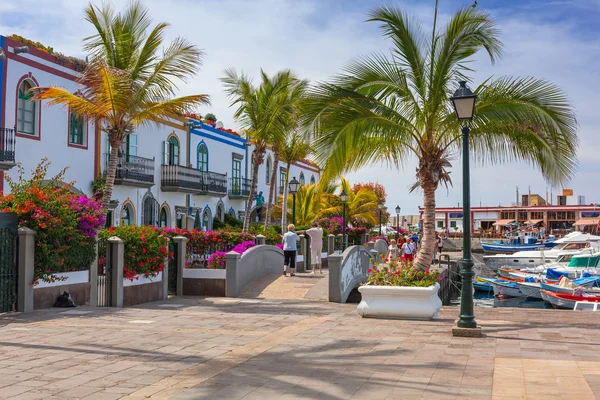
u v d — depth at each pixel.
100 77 16.28
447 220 92.19
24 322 11.23
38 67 22.95
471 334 9.84
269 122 26.62
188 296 17.45
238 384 6.58
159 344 9.02
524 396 6.09
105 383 6.58
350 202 44.84
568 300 25.80
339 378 6.88
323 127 14.14
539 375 7.01
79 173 25.52
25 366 7.40
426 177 14.98
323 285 18.27
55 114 24.08
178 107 17.69
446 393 6.22
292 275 20.30
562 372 7.17
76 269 14.15
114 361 7.74
